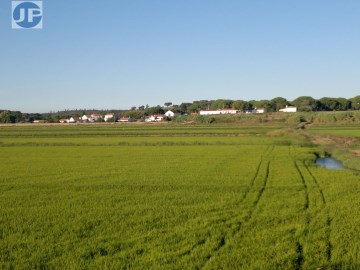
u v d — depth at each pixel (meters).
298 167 36.50
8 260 13.34
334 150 53.16
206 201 21.86
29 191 25.41
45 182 28.70
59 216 18.92
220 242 14.84
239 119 152.12
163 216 18.72
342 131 86.69
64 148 60.53
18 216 18.98
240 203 21.30
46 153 52.41
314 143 66.38
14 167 37.62
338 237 14.98
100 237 15.54
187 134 88.25
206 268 12.27
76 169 35.78
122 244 14.68
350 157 44.50
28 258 13.45
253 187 25.95
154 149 56.78
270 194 23.66
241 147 58.50
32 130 117.88
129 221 17.88
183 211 19.64
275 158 43.59
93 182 28.53
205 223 17.27
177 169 35.00
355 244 14.12
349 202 21.00
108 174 32.34
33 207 20.84
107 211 19.80
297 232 15.71
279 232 15.82
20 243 14.97
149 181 28.67
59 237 15.73
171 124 153.25
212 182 27.97
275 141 65.62
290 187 25.83
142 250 14.11
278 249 13.85
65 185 27.39
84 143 68.94
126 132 97.06
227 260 12.89
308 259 12.86
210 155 47.28
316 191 24.30
